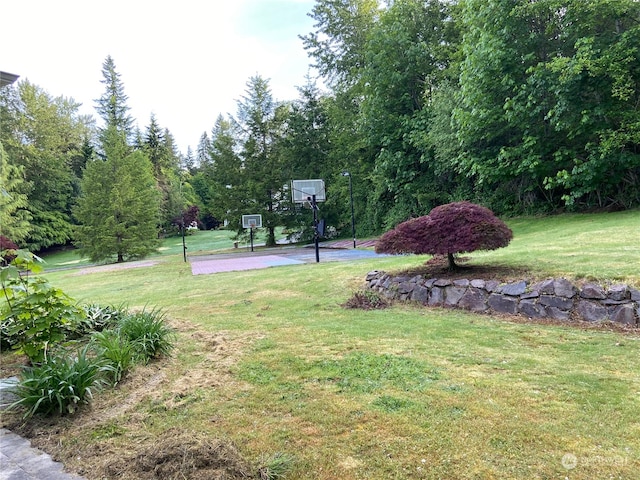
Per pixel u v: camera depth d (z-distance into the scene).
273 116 25.66
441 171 15.54
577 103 10.34
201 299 6.89
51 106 30.69
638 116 9.78
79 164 33.41
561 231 9.02
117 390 2.85
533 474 1.73
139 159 28.95
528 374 2.85
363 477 1.78
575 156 10.98
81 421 2.44
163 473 1.81
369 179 20.23
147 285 9.62
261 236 30.81
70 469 1.95
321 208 23.53
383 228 20.17
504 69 11.71
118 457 2.01
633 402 2.36
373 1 21.08
